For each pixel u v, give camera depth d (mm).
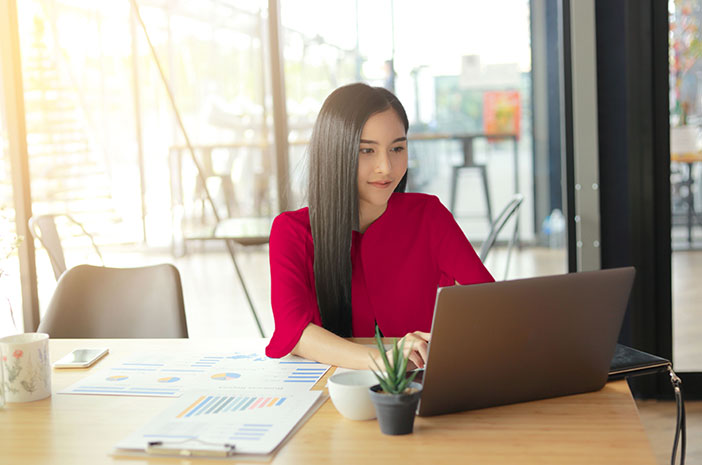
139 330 2258
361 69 4934
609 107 3301
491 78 5137
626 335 3354
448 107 5180
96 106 5625
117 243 5793
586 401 1290
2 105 3746
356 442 1123
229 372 1509
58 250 3805
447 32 5055
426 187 5297
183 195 5691
